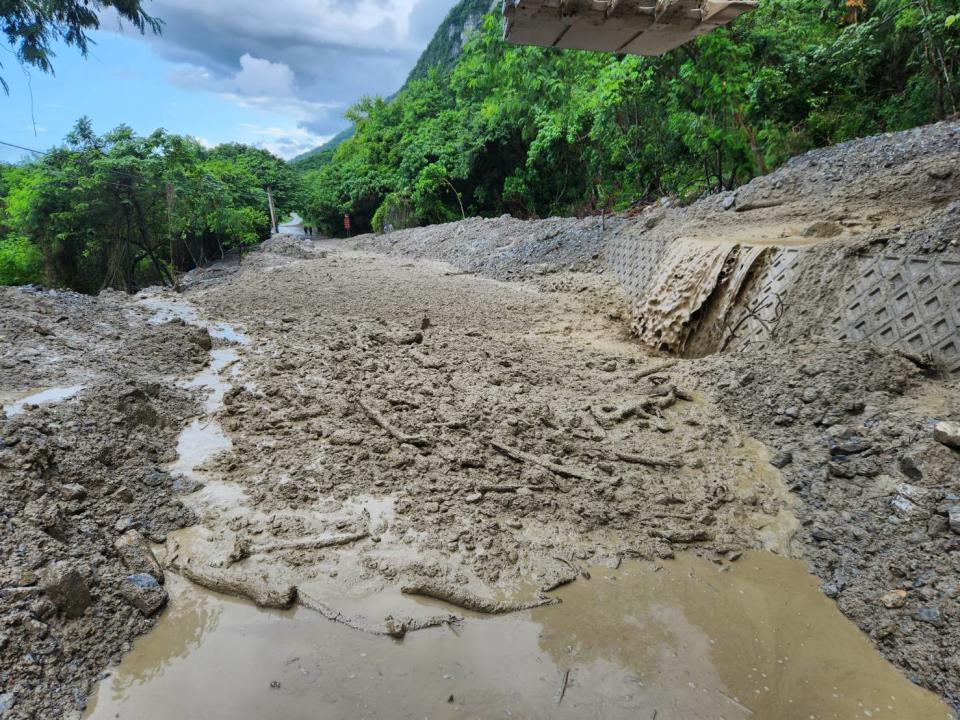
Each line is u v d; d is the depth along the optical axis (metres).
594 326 10.95
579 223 18.27
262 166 41.84
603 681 3.27
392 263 19.73
